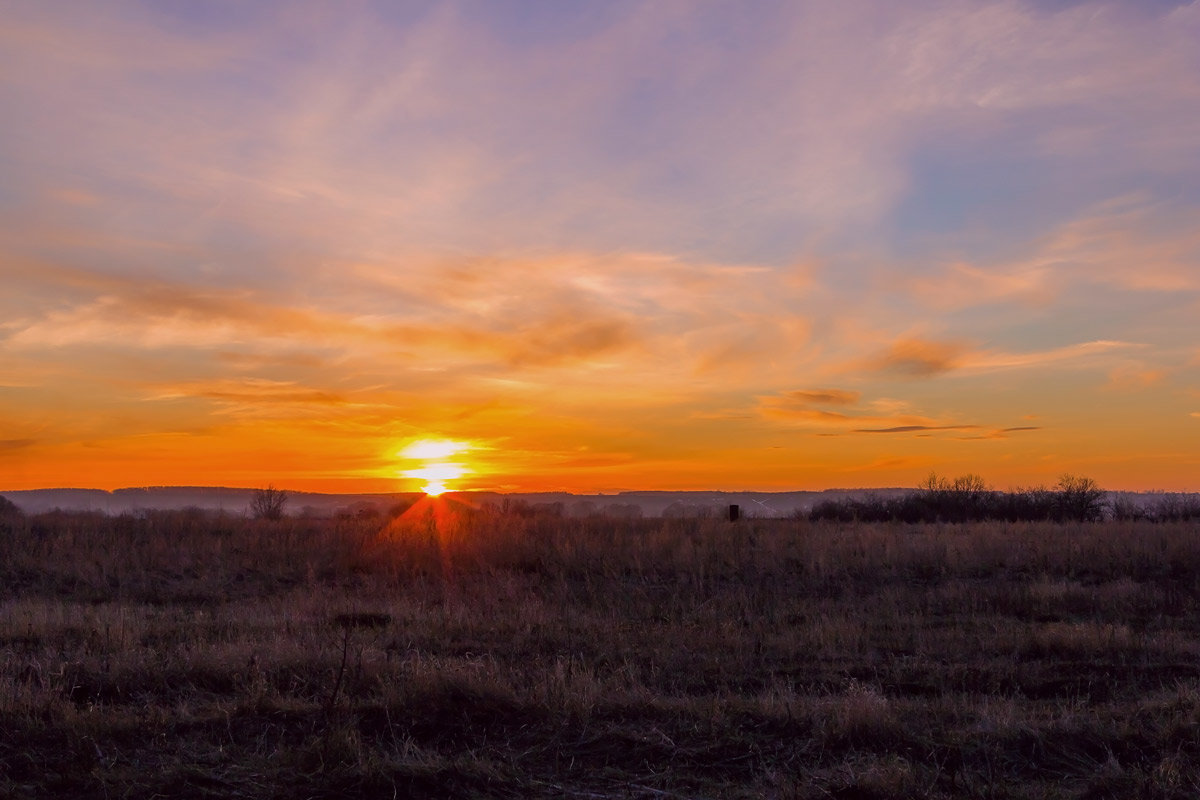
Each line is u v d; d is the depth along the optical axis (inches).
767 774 258.2
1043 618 534.0
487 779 253.1
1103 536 823.1
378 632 447.2
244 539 848.3
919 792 239.8
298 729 288.4
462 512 1088.2
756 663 397.1
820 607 563.8
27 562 707.4
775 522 1053.2
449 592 606.9
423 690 306.8
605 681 343.6
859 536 816.9
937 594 601.6
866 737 281.0
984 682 359.9
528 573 714.2
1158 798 238.1
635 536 810.8
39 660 355.9
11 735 273.6
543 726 291.0
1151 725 289.7
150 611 540.4
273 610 532.4
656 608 568.1
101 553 740.7
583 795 248.2
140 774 251.3
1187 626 500.7
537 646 428.5
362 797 241.3
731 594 610.2
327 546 797.2
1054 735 281.3
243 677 335.9
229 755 268.2
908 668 382.9
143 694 322.0
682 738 283.9
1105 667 384.5
